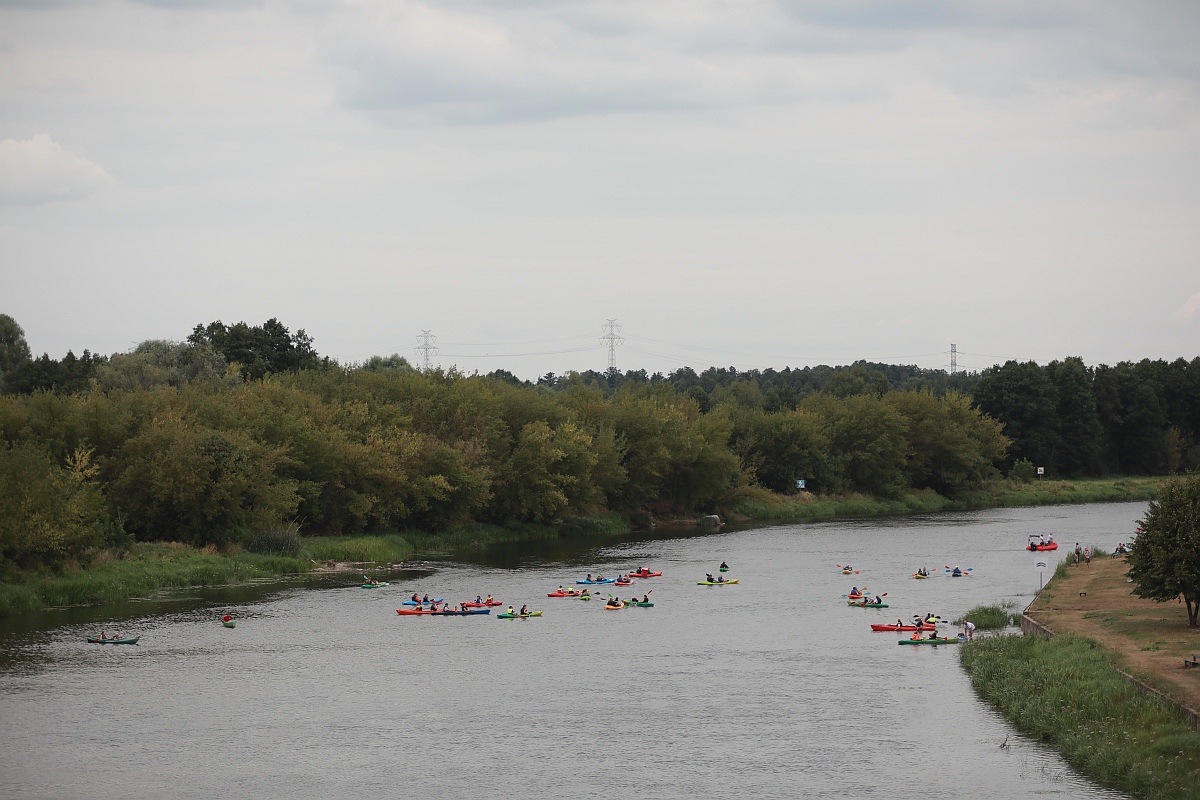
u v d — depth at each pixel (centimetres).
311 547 9862
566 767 4112
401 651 6153
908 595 8056
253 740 4466
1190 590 5322
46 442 8712
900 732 4481
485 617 7244
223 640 6419
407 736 4519
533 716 4806
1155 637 5250
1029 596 7862
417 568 9638
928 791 3769
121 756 4262
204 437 8938
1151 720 3981
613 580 8794
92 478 8931
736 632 6719
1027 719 4475
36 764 4172
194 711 4888
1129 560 5675
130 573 8025
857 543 11744
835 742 4362
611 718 4769
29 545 7262
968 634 6359
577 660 5934
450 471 11375
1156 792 3475
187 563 8575
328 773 4062
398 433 11294
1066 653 5050
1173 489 5522
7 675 5525
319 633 6662
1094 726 4122
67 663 5791
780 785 3878
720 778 3969
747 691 5209
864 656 5981
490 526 12400
